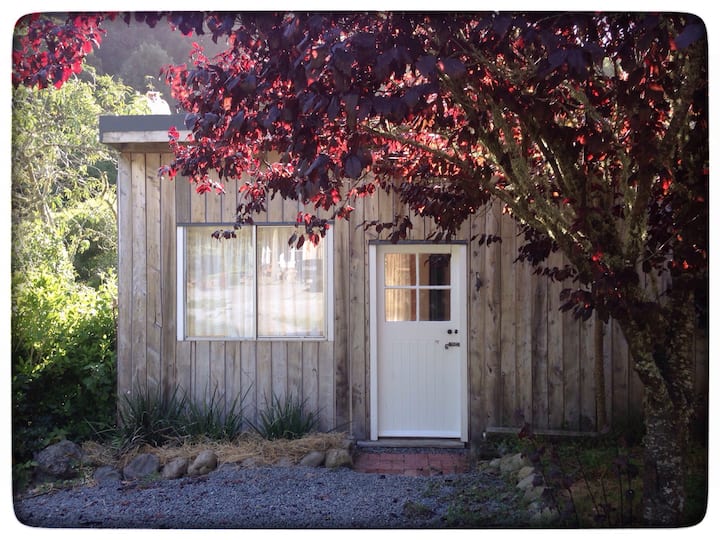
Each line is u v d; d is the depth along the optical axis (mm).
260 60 4305
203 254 7094
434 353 7074
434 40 3930
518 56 4133
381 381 7070
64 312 7258
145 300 7039
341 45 3465
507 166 4391
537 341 6895
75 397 6852
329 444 6445
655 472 4438
